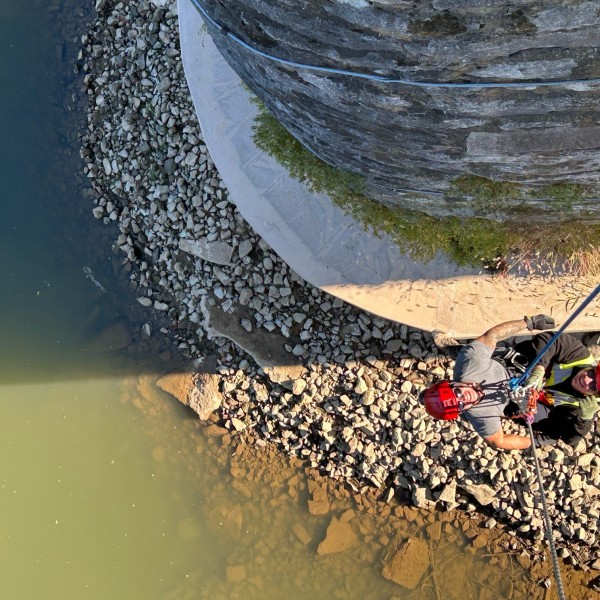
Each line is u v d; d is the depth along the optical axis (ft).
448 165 12.95
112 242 21.61
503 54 8.95
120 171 21.38
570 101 10.02
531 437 12.85
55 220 22.13
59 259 22.03
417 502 19.03
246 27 10.77
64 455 21.34
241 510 20.33
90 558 20.72
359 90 10.86
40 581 20.72
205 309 20.40
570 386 13.41
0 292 22.13
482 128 11.21
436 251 17.08
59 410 21.53
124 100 21.35
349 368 19.12
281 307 19.70
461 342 17.61
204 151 20.03
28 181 22.35
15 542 21.01
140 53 21.04
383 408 18.85
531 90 9.84
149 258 21.24
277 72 11.59
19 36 22.71
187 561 20.34
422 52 9.20
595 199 13.80
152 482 20.93
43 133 22.38
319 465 19.93
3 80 22.61
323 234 17.72
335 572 19.54
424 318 17.30
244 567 20.01
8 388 21.70
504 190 13.79
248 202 18.15
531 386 12.87
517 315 16.89
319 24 9.46
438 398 11.93
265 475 20.27
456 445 18.42
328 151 14.83
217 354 20.42
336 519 19.70
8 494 21.25
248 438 20.43
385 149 13.03
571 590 18.34
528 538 18.67
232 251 19.88
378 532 19.47
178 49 20.52
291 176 17.79
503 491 18.40
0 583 20.77
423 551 19.10
